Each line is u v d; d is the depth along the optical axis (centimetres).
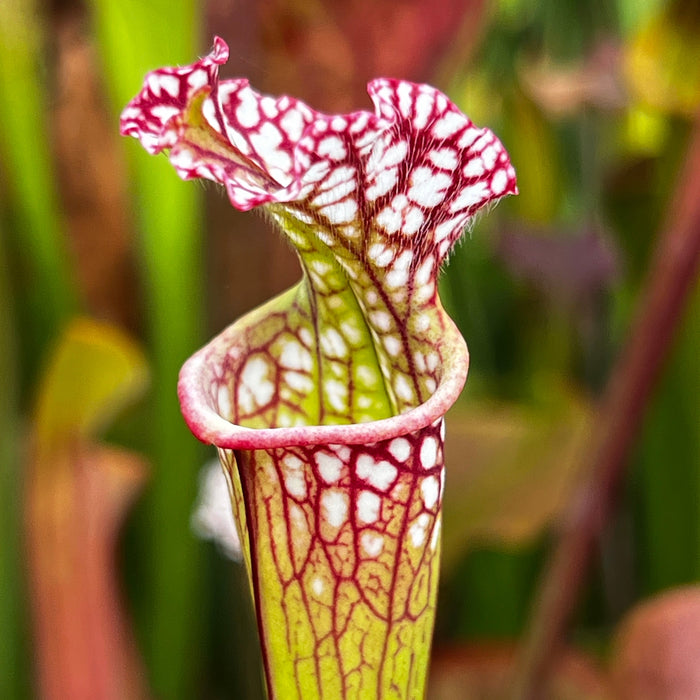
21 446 54
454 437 56
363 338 40
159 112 37
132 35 49
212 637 63
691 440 58
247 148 37
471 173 38
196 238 52
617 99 60
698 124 49
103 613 50
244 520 39
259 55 50
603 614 68
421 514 38
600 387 67
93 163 63
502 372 70
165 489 54
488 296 71
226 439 37
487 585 64
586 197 66
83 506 51
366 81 50
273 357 40
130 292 65
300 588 38
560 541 51
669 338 49
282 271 52
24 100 56
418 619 39
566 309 67
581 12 69
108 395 51
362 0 49
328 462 38
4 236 55
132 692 50
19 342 60
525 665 51
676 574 60
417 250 38
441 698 56
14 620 52
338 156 37
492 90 71
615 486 50
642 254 62
